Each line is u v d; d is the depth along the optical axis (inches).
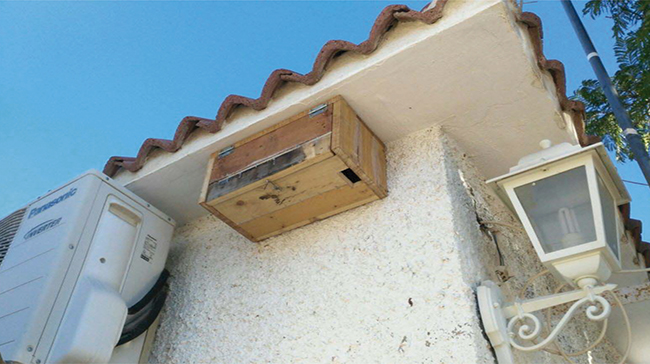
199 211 112.2
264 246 98.8
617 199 76.9
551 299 69.1
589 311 63.9
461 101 85.6
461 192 87.0
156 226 103.2
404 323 74.5
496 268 84.0
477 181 94.7
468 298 72.1
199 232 112.3
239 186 85.6
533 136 89.7
